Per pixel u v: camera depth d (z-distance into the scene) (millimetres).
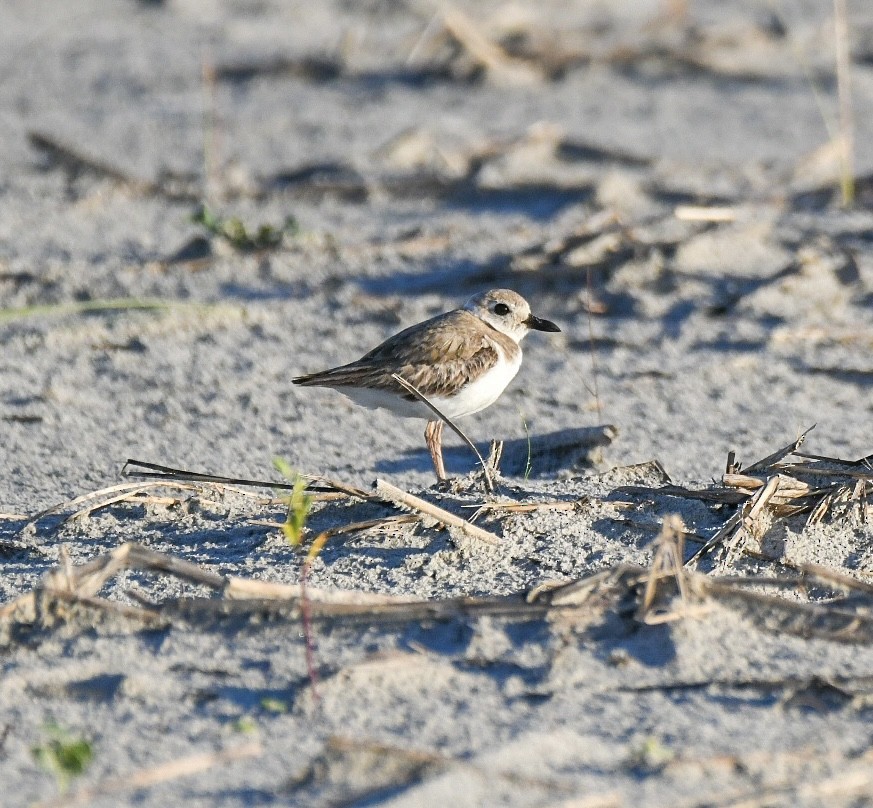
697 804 5320
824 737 5867
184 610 6867
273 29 29406
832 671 6438
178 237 16250
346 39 26219
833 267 14516
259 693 6211
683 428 10758
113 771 5570
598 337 13062
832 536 8078
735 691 6266
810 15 29031
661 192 17641
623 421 10945
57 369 11938
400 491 8008
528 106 23312
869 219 16594
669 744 5805
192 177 18812
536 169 19109
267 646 6629
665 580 6977
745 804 5309
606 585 7027
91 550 8117
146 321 13008
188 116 22750
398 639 6703
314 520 8469
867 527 8148
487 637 6664
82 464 9852
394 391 9766
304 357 12461
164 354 12430
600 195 17375
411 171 19141
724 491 8484
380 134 21406
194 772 5543
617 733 5902
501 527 8219
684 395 11586
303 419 10984
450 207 17766
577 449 9961
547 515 8352
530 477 9758
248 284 14500
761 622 6848
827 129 20797
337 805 5266
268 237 15594
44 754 5375
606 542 8078
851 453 10047
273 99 24016
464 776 5426
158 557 7016
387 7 30312
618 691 6273
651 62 25641
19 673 6305
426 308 13766
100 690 6238
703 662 6496
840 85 17438
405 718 5996
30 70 26062
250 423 10852
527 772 5551
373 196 18172
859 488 8344
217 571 7703
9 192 17922
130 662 6453
